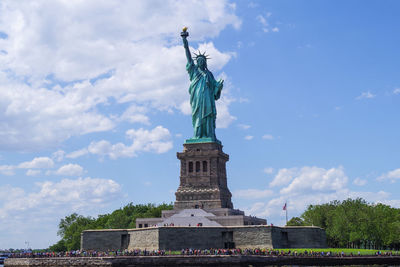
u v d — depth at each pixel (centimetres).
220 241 17112
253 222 19500
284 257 15062
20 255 16875
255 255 14862
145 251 15588
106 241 18125
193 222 18175
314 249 17462
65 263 15325
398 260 16475
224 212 19262
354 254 16800
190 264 14625
